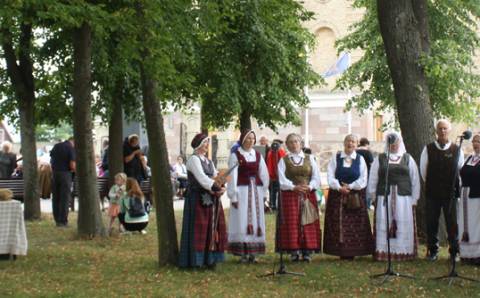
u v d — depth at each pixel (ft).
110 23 36.60
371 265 32.37
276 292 26.99
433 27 64.75
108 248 38.78
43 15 35.63
